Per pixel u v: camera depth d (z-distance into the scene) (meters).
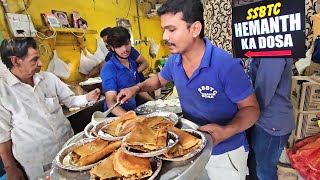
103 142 0.82
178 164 0.69
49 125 1.42
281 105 1.39
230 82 0.93
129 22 3.91
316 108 1.48
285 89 1.39
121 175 0.64
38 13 2.21
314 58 1.44
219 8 2.34
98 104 2.18
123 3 3.74
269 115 1.41
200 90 1.02
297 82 1.53
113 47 1.72
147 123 0.91
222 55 0.94
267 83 1.33
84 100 1.66
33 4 2.15
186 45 0.91
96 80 2.46
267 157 1.50
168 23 0.87
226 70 0.92
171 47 0.93
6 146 1.31
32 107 1.36
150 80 1.40
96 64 2.87
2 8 1.82
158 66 4.51
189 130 0.88
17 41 1.26
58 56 2.43
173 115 1.07
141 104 2.06
